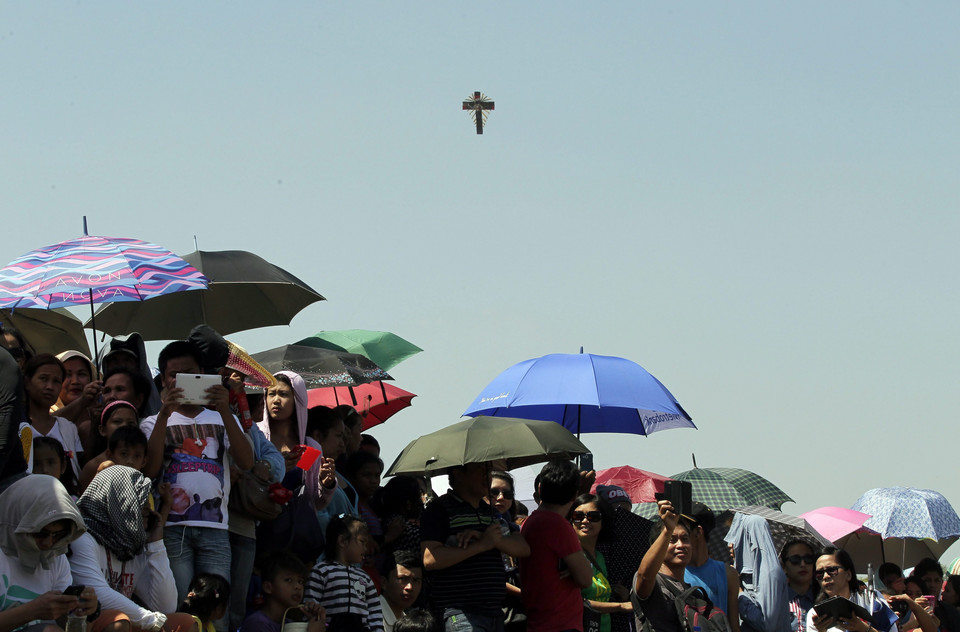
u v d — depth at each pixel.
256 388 14.11
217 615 11.08
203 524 11.23
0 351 9.65
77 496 10.98
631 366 16.70
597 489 15.73
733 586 14.10
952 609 17.66
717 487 18.39
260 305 16.92
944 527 21.06
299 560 11.95
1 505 9.56
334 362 15.77
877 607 15.84
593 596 13.72
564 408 18.28
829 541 17.11
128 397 11.98
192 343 12.11
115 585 10.46
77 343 16.33
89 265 12.65
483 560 12.60
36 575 9.61
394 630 12.24
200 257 16.16
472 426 13.06
